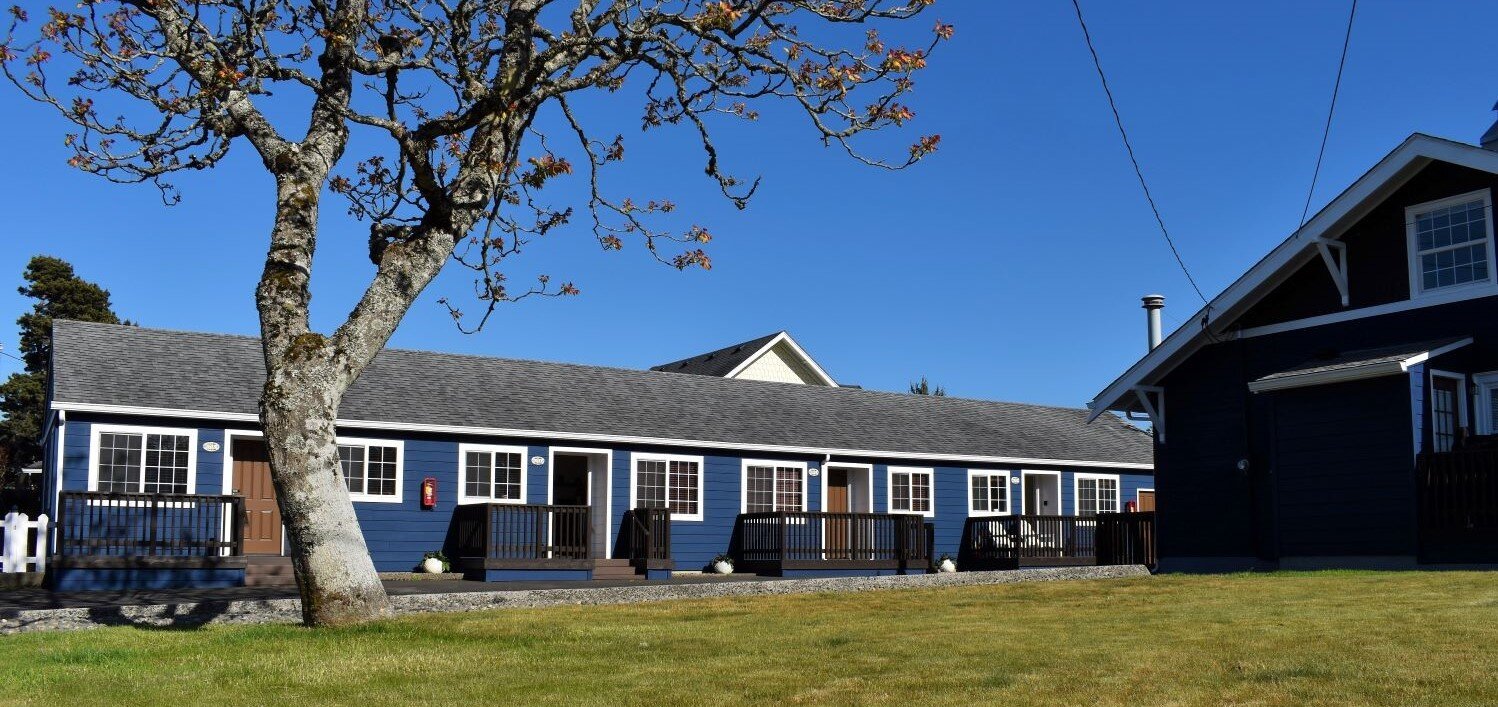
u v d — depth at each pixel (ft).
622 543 85.30
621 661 28.96
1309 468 58.39
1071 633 31.42
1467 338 56.24
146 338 79.15
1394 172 58.18
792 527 88.84
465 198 42.57
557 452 84.12
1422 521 53.67
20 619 42.01
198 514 66.28
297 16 46.03
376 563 76.48
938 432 104.42
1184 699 22.03
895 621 35.63
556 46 41.78
